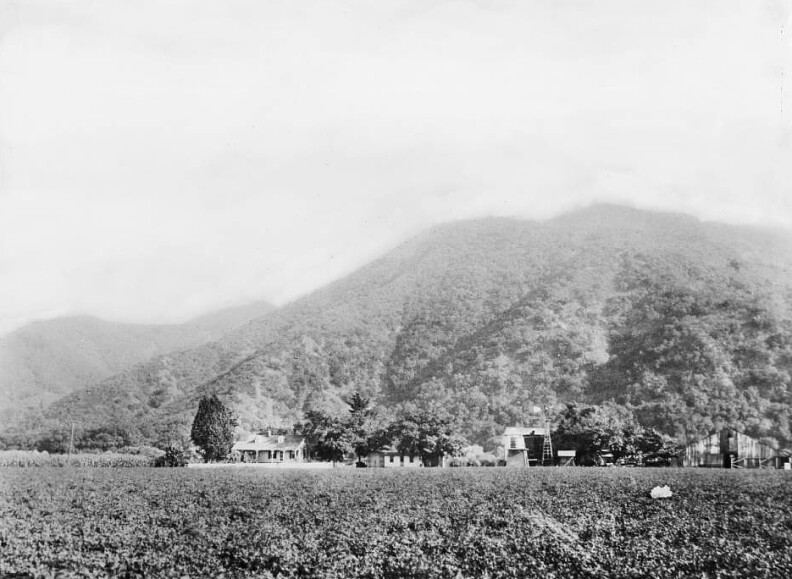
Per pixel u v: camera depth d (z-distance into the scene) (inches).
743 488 1445.6
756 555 1050.7
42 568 1039.6
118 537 1173.7
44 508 1371.8
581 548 1064.2
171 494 1467.8
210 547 1104.8
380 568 983.6
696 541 1098.7
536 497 1370.6
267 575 978.1
